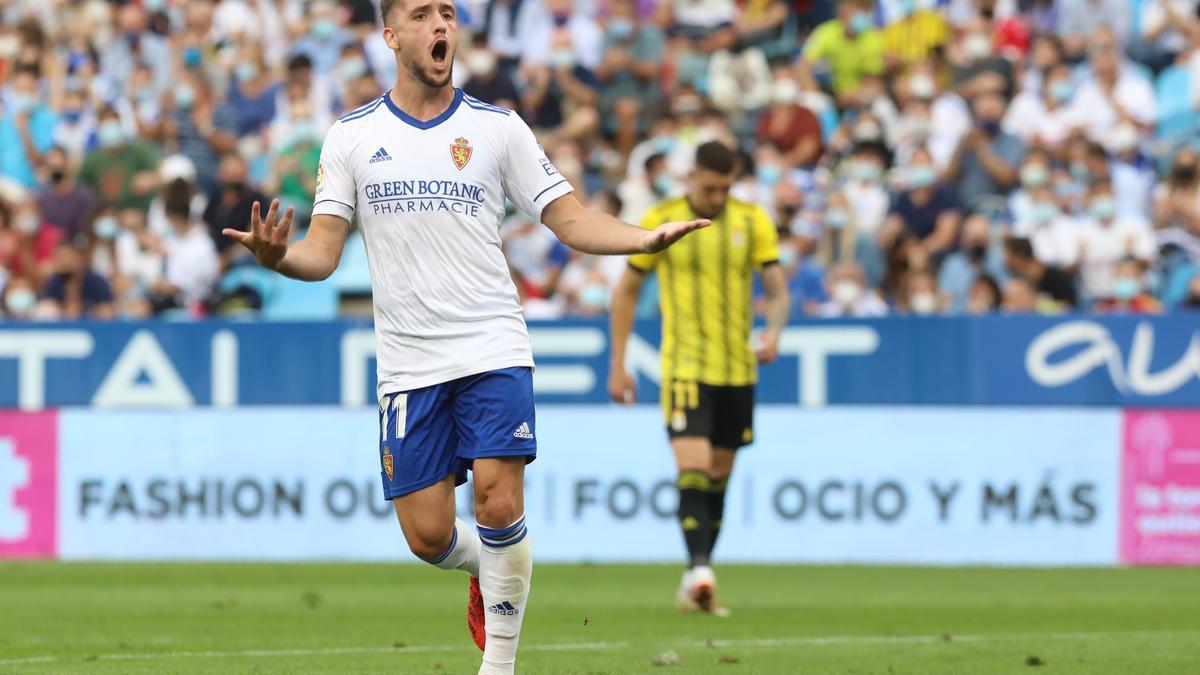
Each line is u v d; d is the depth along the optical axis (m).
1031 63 57.47
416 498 16.78
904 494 40.06
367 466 41.72
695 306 28.55
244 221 51.12
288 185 53.56
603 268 48.12
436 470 16.75
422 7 16.45
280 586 35.28
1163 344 39.12
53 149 53.97
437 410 16.64
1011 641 24.69
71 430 42.66
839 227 48.34
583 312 45.69
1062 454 39.50
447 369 16.45
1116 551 39.38
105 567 40.09
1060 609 30.19
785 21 61.34
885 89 56.62
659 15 59.41
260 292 49.53
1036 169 49.62
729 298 28.58
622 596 32.41
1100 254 48.56
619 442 40.91
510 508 16.48
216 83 59.62
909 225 49.03
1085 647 23.86
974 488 39.84
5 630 26.28
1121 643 24.44
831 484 40.34
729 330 28.62
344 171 16.78
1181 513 39.12
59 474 42.72
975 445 39.78
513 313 16.73
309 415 41.97
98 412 42.62
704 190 28.11
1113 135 52.94
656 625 26.81
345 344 41.84
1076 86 56.72
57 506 42.72
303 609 30.16
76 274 49.44
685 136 53.88
